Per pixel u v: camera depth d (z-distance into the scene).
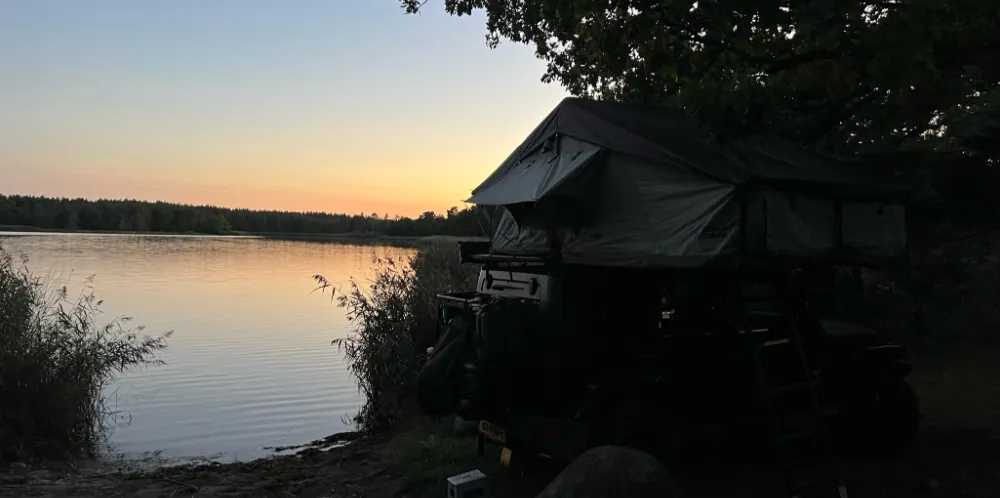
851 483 5.23
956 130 7.35
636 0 6.00
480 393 4.98
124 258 42.94
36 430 7.34
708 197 4.71
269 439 7.94
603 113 5.88
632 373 5.09
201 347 14.10
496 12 11.20
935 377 9.56
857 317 9.95
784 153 5.96
